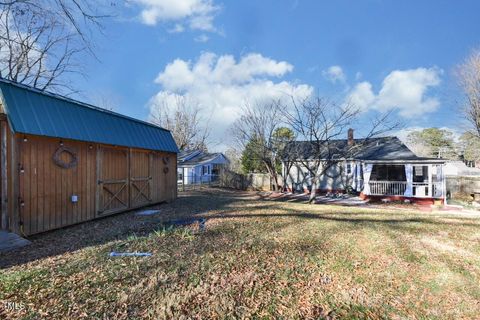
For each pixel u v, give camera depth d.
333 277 3.73
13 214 5.21
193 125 34.50
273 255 4.45
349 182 20.41
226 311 2.80
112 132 8.02
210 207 9.76
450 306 3.09
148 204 10.00
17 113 5.18
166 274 3.57
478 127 20.73
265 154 21.80
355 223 7.18
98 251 4.50
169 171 11.67
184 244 4.88
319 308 2.95
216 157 32.09
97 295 3.01
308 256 4.47
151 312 2.72
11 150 5.31
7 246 4.70
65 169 6.47
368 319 2.78
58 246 4.89
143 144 9.41
